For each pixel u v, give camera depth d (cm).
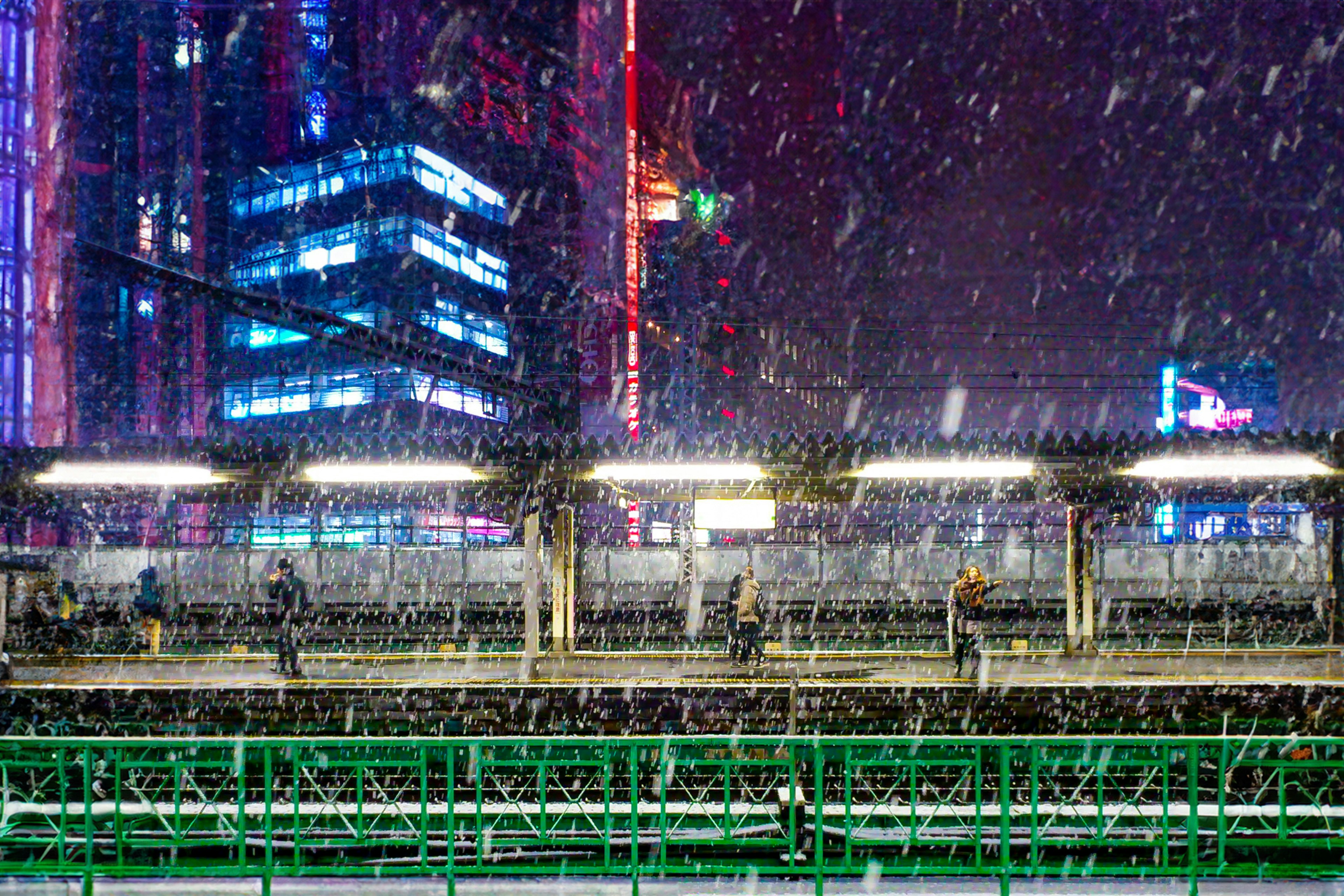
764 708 1655
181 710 1677
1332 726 1617
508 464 1842
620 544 3156
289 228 6069
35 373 2522
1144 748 874
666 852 1072
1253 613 2598
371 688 1672
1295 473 1842
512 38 7881
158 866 913
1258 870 872
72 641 2331
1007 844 840
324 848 1161
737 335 9450
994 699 1647
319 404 5453
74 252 3547
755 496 2036
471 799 1575
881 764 880
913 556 2703
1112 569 2667
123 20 5366
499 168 7612
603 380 7612
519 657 2091
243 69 6003
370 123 6456
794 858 924
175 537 2662
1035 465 1853
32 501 2127
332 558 2666
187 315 5338
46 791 1397
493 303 7119
